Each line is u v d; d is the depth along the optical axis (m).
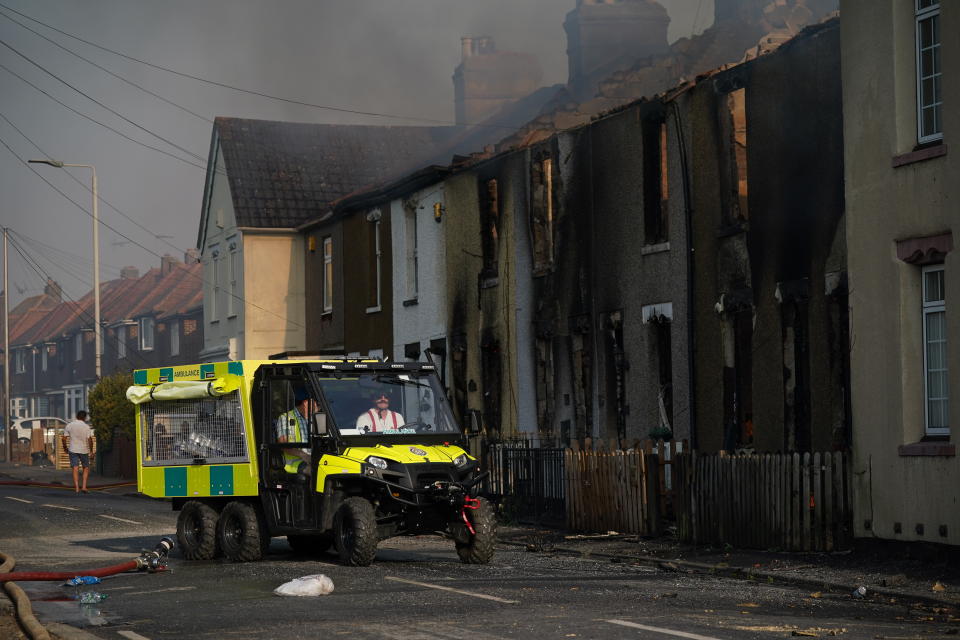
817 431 17.19
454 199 28.83
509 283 26.27
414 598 11.49
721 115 19.59
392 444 14.87
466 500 14.68
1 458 61.56
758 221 18.58
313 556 16.23
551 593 11.81
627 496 17.95
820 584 12.44
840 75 16.78
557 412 24.34
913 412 14.38
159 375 17.02
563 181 24.11
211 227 43.31
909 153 14.45
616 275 22.39
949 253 13.82
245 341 39.62
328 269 38.06
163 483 16.91
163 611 11.21
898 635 9.25
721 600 11.34
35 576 13.58
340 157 42.69
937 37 14.39
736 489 15.80
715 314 19.61
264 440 15.44
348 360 15.70
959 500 13.40
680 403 20.53
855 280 15.29
